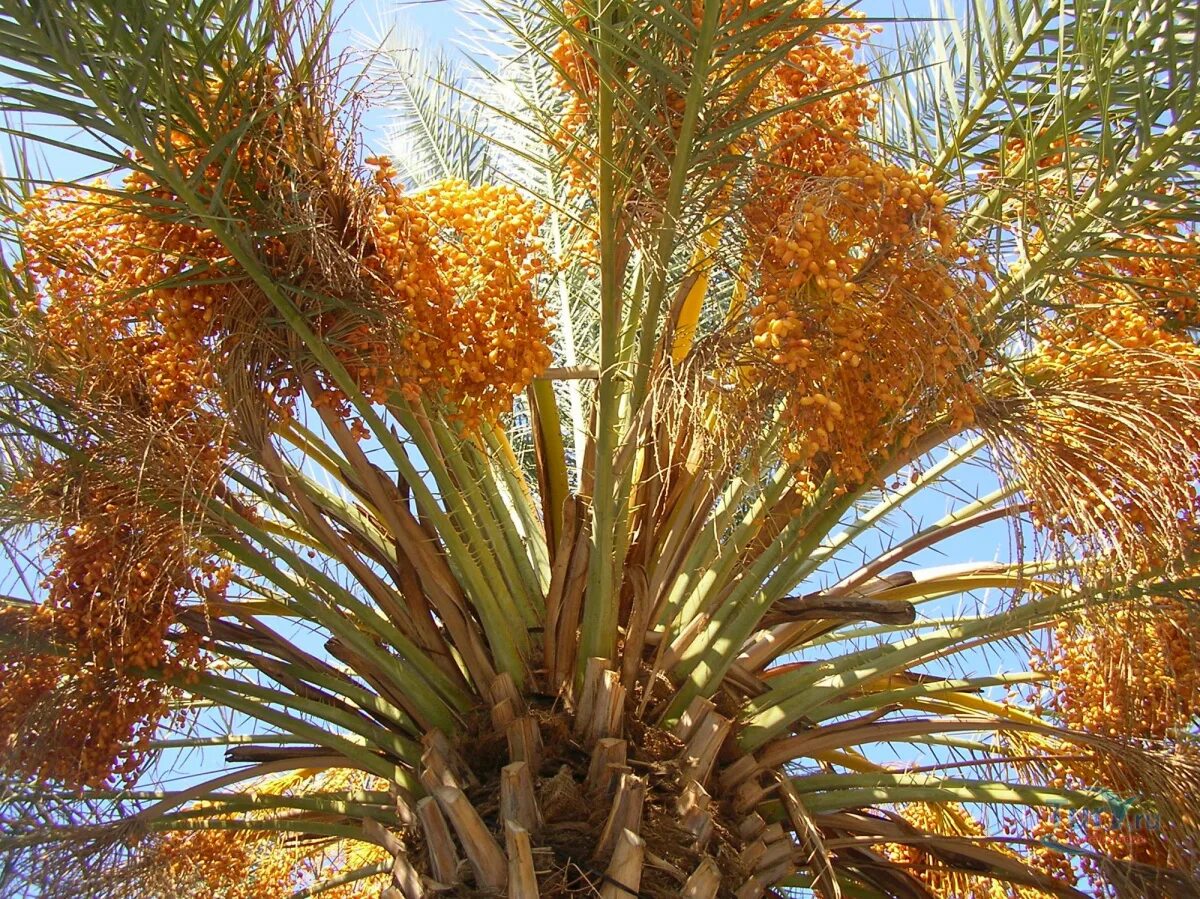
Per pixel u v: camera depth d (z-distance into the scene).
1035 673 5.12
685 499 5.18
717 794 4.49
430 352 4.41
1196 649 4.61
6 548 4.62
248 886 5.68
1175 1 4.01
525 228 4.51
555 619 4.66
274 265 4.24
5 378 4.57
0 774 4.52
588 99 4.00
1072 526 4.25
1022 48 4.71
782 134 4.42
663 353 4.40
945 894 6.12
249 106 4.01
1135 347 4.46
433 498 4.69
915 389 4.10
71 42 3.63
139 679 4.71
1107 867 4.92
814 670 4.82
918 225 3.91
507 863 3.85
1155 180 4.28
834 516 4.60
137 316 4.61
